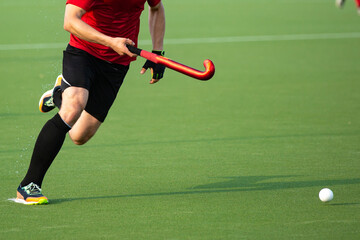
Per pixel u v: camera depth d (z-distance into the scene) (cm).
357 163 2022
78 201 1630
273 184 1792
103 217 1501
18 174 1881
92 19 1680
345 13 7244
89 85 1644
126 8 1681
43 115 2739
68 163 2016
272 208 1572
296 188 1753
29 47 4697
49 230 1409
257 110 2881
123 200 1641
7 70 3847
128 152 2158
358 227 1429
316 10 7525
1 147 2208
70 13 1579
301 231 1402
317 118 2719
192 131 2480
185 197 1669
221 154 2138
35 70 3862
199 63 4184
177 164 2009
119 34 1722
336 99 3130
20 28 5625
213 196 1677
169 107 2944
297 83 3559
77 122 1773
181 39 5306
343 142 2306
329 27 6088
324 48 4897
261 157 2098
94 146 2239
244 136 2400
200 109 2903
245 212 1539
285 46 4991
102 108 1759
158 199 1650
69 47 1684
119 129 2508
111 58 1703
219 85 3509
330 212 1538
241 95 3231
